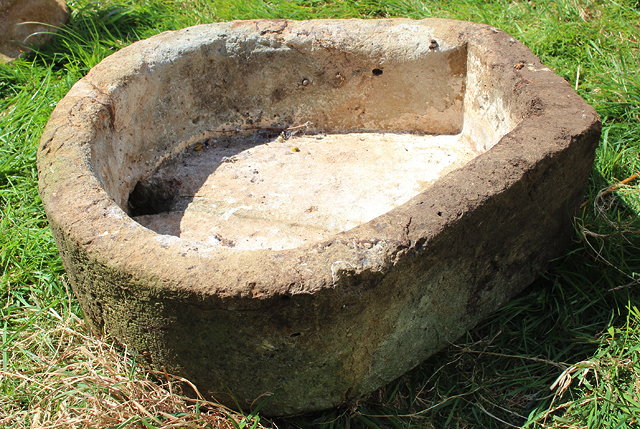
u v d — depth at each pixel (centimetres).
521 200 223
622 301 247
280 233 266
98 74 272
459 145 304
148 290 195
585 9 392
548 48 367
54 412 223
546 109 245
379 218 203
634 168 300
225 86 305
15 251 278
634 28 373
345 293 190
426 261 203
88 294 218
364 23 302
